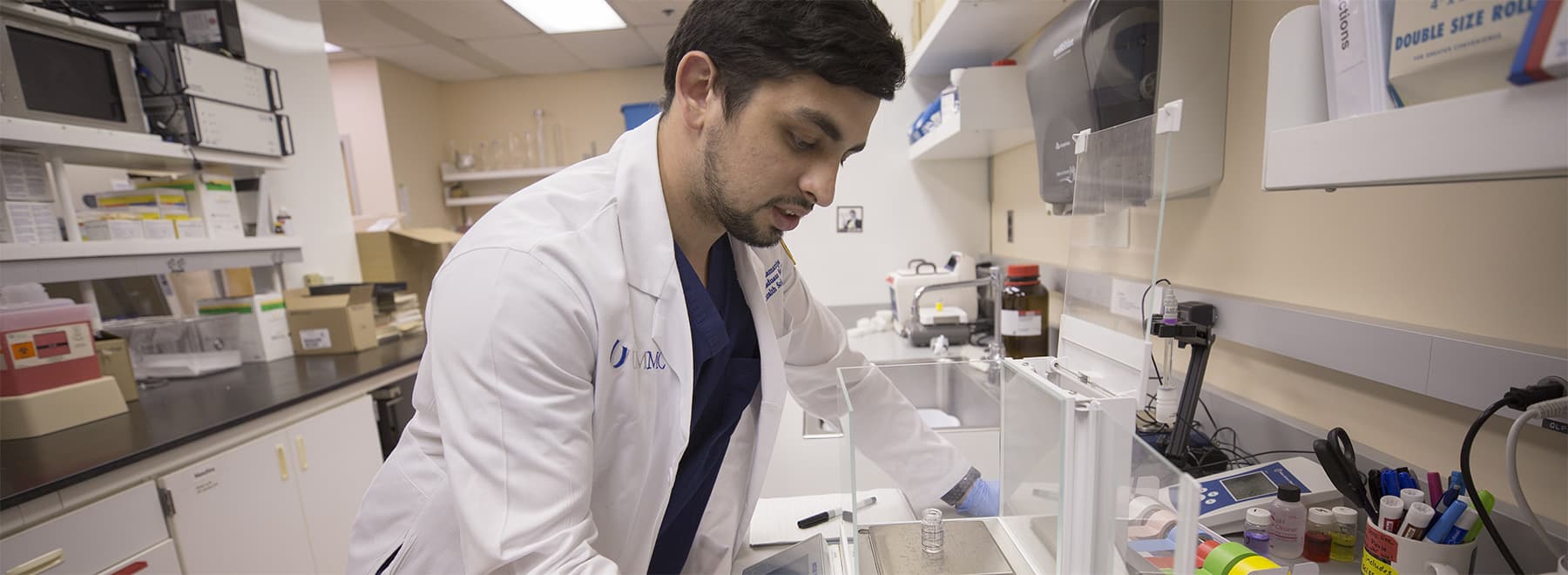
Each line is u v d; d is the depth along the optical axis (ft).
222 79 6.54
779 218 2.31
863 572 2.13
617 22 11.64
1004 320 5.32
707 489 3.16
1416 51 1.38
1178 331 2.90
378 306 8.54
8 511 3.64
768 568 2.64
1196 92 3.40
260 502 5.28
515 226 2.27
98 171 7.16
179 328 6.75
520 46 12.82
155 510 4.42
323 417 6.06
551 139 15.39
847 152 2.18
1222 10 3.36
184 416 5.12
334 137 9.21
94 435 4.65
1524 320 2.12
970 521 2.40
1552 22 1.05
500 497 1.97
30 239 5.26
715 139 2.17
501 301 2.04
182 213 6.52
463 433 2.02
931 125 7.04
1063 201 4.14
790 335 3.54
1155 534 1.47
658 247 2.59
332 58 12.91
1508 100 1.15
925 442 2.87
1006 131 5.67
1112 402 1.88
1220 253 3.59
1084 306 2.69
